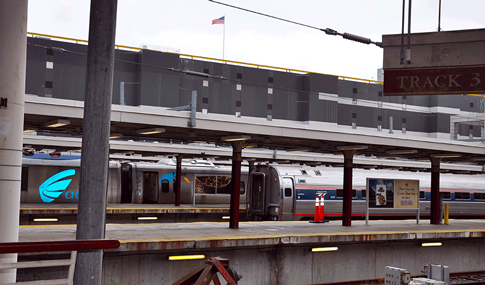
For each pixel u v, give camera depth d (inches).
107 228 572.1
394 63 406.9
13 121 248.4
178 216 1027.3
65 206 965.2
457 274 677.3
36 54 2169.0
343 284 588.4
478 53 382.0
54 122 532.4
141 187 1192.2
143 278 474.6
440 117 3090.6
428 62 396.2
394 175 1121.4
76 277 220.1
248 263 535.8
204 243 494.3
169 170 1206.9
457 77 386.3
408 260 649.0
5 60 245.6
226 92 2600.9
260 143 775.7
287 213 956.6
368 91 3004.4
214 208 1055.0
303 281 568.1
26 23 257.9
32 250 181.3
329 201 1005.2
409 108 3093.0
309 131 642.2
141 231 549.6
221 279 474.3
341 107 2915.8
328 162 1163.9
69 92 2241.6
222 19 2041.1
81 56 2272.4
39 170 1055.0
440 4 402.3
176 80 2396.7
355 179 1058.1
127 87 2325.3
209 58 2222.0
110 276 458.3
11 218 247.3
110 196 1144.2
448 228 728.3
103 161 227.0
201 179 1220.5
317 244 580.4
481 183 1243.8
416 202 791.1
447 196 1179.3
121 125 595.8
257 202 980.6
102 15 227.9
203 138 700.7
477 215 1222.9
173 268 492.1
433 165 838.5
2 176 243.8
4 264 185.3
